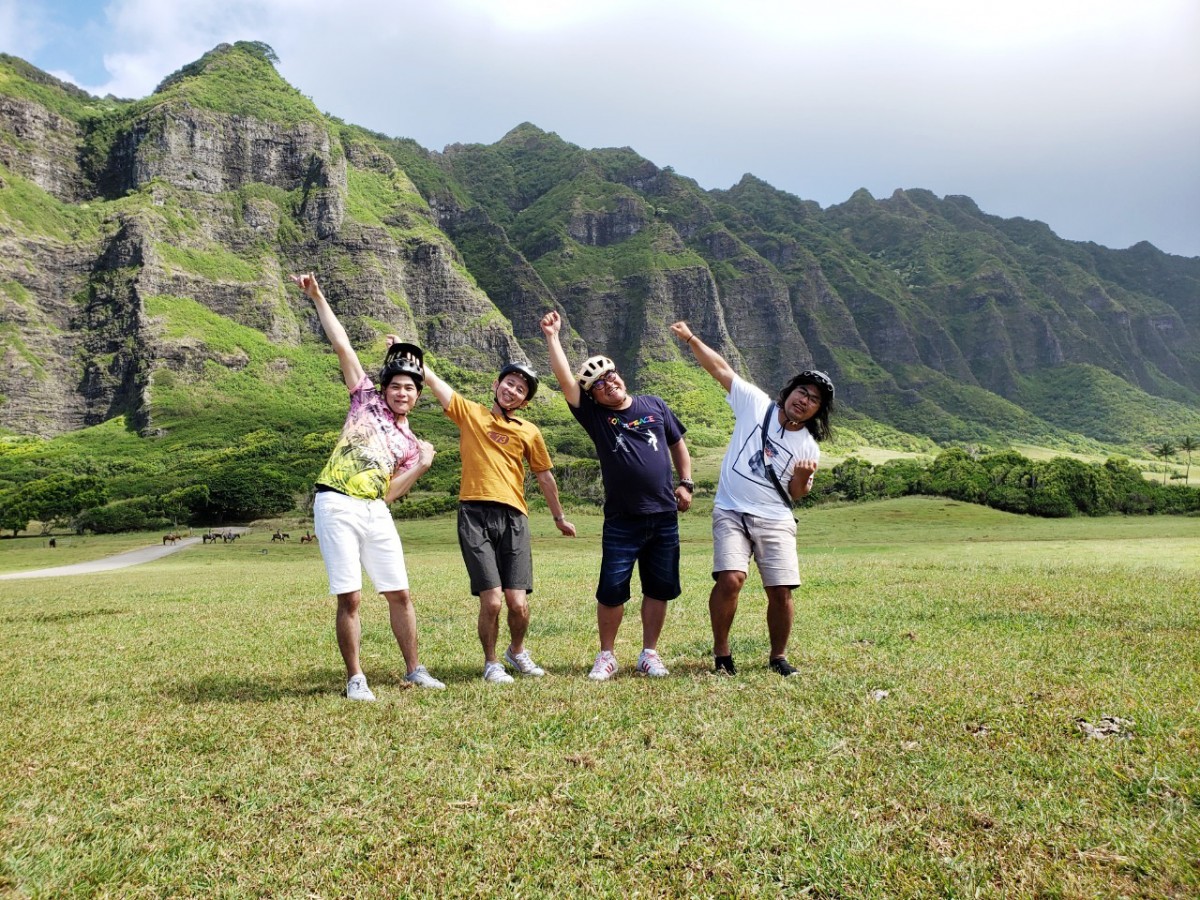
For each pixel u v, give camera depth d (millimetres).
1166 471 162625
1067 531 58594
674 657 7133
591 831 3391
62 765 4297
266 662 7316
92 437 170250
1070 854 3096
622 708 5145
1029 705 4941
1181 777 3725
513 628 6609
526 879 3006
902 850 3158
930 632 7840
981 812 3445
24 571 43094
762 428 6379
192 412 176750
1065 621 8234
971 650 6773
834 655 6789
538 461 6684
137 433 171375
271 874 3068
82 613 12859
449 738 4625
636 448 6355
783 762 4121
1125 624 7957
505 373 6504
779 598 6254
